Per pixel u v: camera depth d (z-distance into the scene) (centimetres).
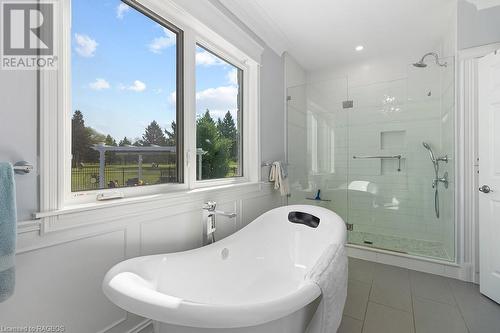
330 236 148
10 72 81
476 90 195
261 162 242
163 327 88
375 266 230
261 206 241
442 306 163
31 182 86
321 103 310
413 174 271
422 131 264
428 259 215
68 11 100
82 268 100
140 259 106
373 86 289
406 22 234
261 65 239
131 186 130
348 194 304
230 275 150
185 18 153
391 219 284
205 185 181
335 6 209
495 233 167
